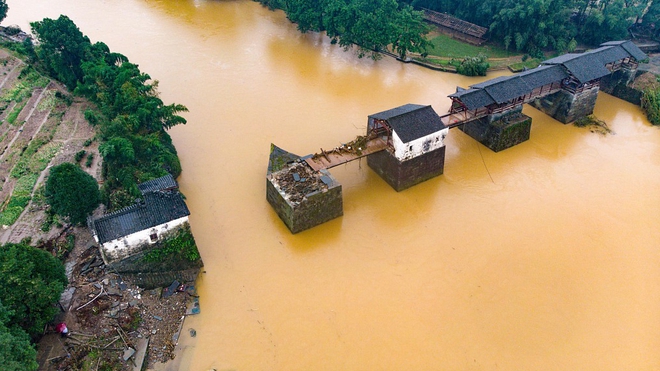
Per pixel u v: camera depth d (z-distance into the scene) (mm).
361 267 51406
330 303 47562
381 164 62469
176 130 71000
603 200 60156
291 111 76062
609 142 70938
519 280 50188
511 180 63594
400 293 48688
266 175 61281
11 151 61594
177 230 47906
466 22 100938
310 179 55531
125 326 43156
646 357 43406
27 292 37812
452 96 65250
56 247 48312
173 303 46469
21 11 106562
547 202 59938
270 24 106125
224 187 61125
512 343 44406
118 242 44781
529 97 70250
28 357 34625
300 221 54031
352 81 85375
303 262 51781
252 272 50438
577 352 43750
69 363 39938
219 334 44438
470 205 59562
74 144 62562
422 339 44594
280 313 46469
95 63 69125
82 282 45812
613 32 91562
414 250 53531
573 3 91750
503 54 95000
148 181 51438
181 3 115000
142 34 98812
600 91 83938
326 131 71438
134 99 61562
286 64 90062
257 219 56750
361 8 90688
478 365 42688
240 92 80562
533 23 91062
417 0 108875
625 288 49406
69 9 108875
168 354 42438
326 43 98688
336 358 42906
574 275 50719
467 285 49594
